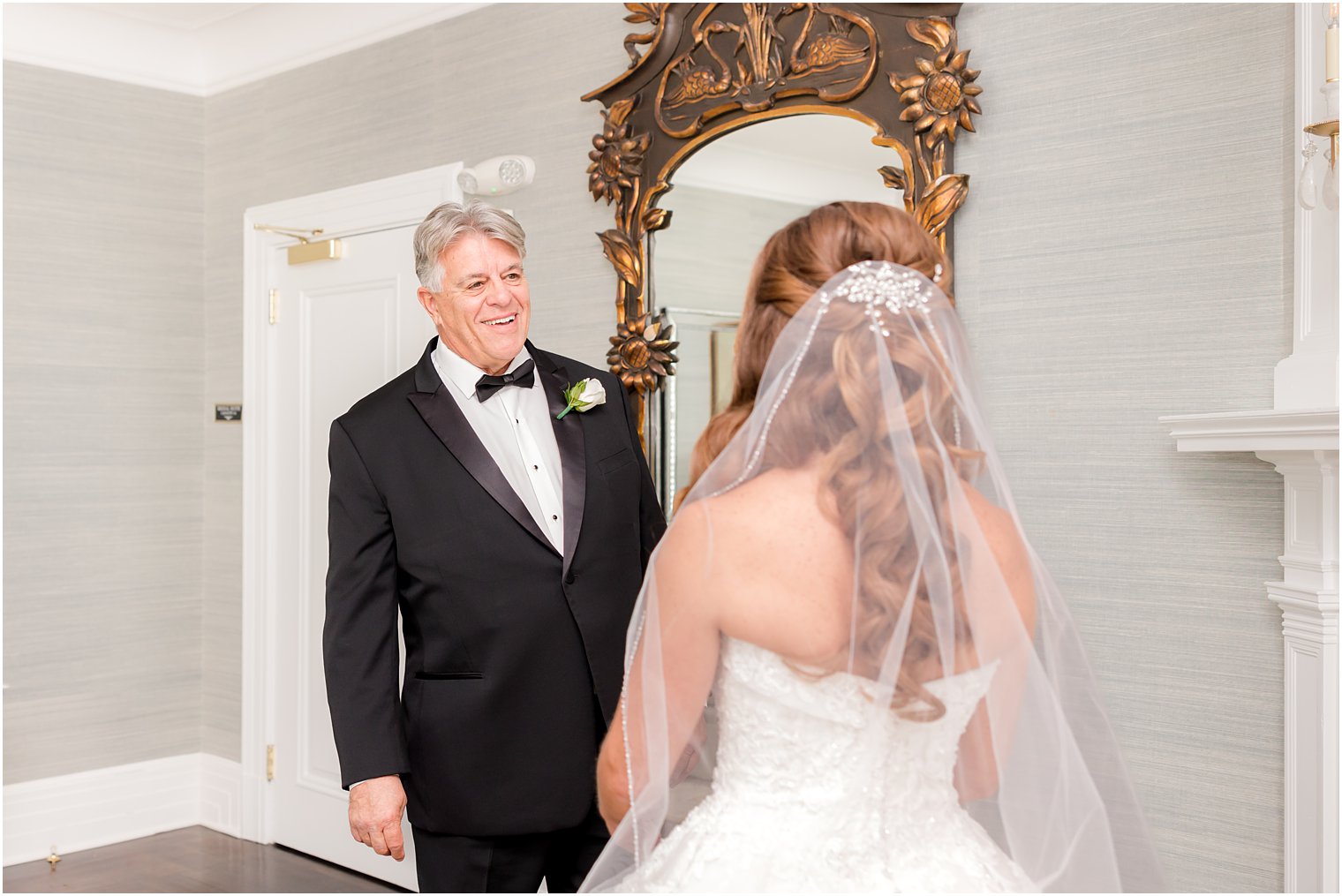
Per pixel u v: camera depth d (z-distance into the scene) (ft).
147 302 13.88
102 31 13.42
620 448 7.74
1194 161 7.16
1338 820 6.32
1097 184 7.60
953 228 8.30
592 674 7.24
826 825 4.20
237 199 13.97
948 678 4.20
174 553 14.06
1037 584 4.65
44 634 13.03
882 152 8.50
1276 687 6.80
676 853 4.39
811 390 4.13
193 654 14.20
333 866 12.48
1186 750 7.19
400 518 7.20
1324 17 6.43
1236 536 6.97
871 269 4.18
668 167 9.76
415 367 7.75
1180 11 7.22
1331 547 6.30
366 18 12.49
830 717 4.17
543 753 7.12
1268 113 6.85
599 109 10.54
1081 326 7.66
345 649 7.11
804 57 8.91
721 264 9.38
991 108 8.13
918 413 4.10
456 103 11.71
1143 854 4.73
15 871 12.30
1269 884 6.83
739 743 4.33
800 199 8.94
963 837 4.41
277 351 13.38
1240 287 6.95
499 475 7.27
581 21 10.66
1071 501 7.71
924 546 4.06
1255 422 6.30
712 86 9.46
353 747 6.95
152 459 13.89
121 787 13.51
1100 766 4.75
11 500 12.81
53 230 13.15
